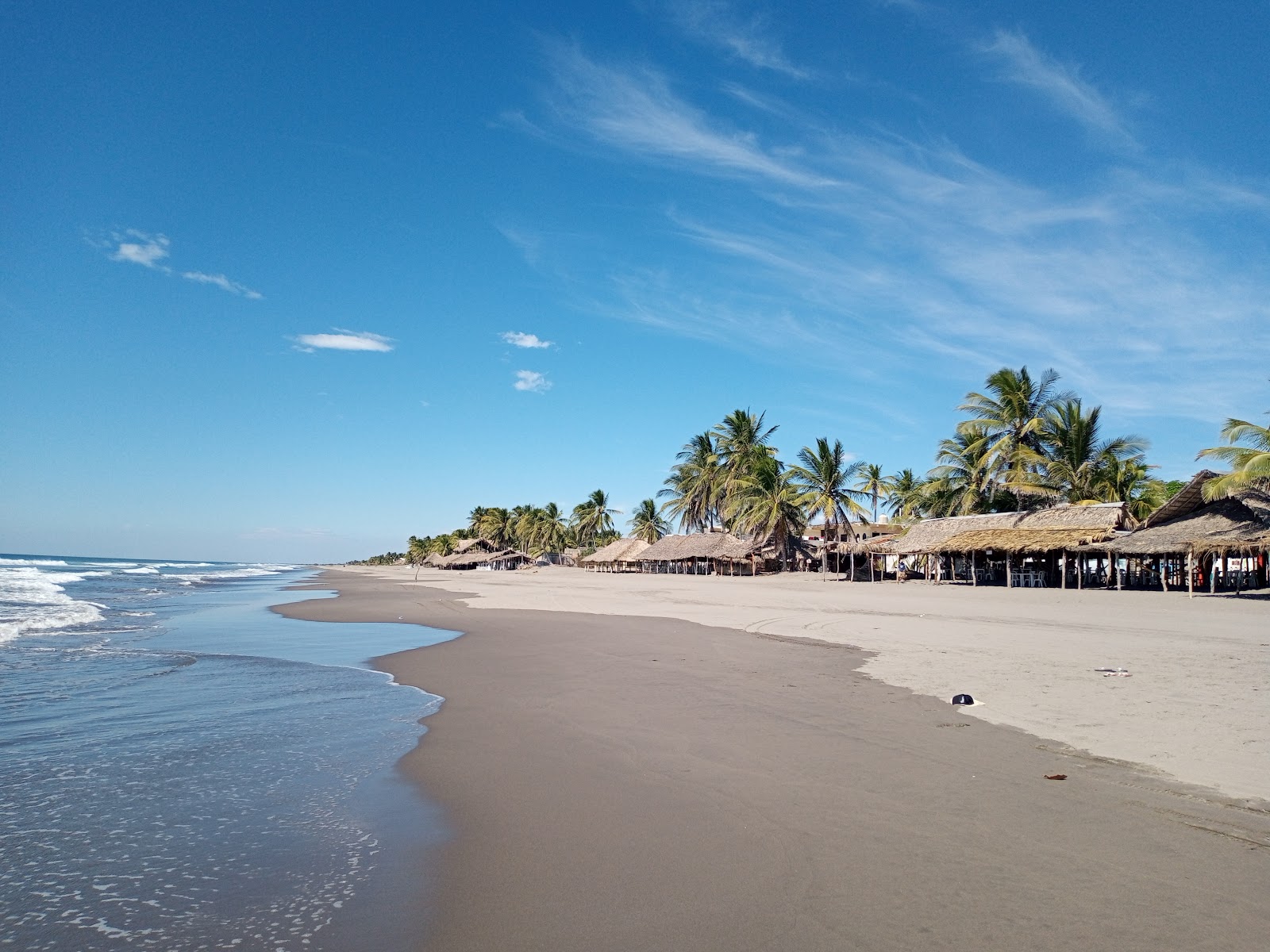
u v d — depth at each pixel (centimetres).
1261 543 2834
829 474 5325
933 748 833
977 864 540
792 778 746
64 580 6575
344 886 541
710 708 1074
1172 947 425
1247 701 1008
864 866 545
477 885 539
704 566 7106
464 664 1622
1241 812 620
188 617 3045
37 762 861
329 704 1195
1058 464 4716
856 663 1473
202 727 1030
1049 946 430
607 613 3006
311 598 4659
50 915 499
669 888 524
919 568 5419
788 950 436
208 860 588
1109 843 568
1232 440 3241
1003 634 1878
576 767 816
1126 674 1228
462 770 818
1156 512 3403
